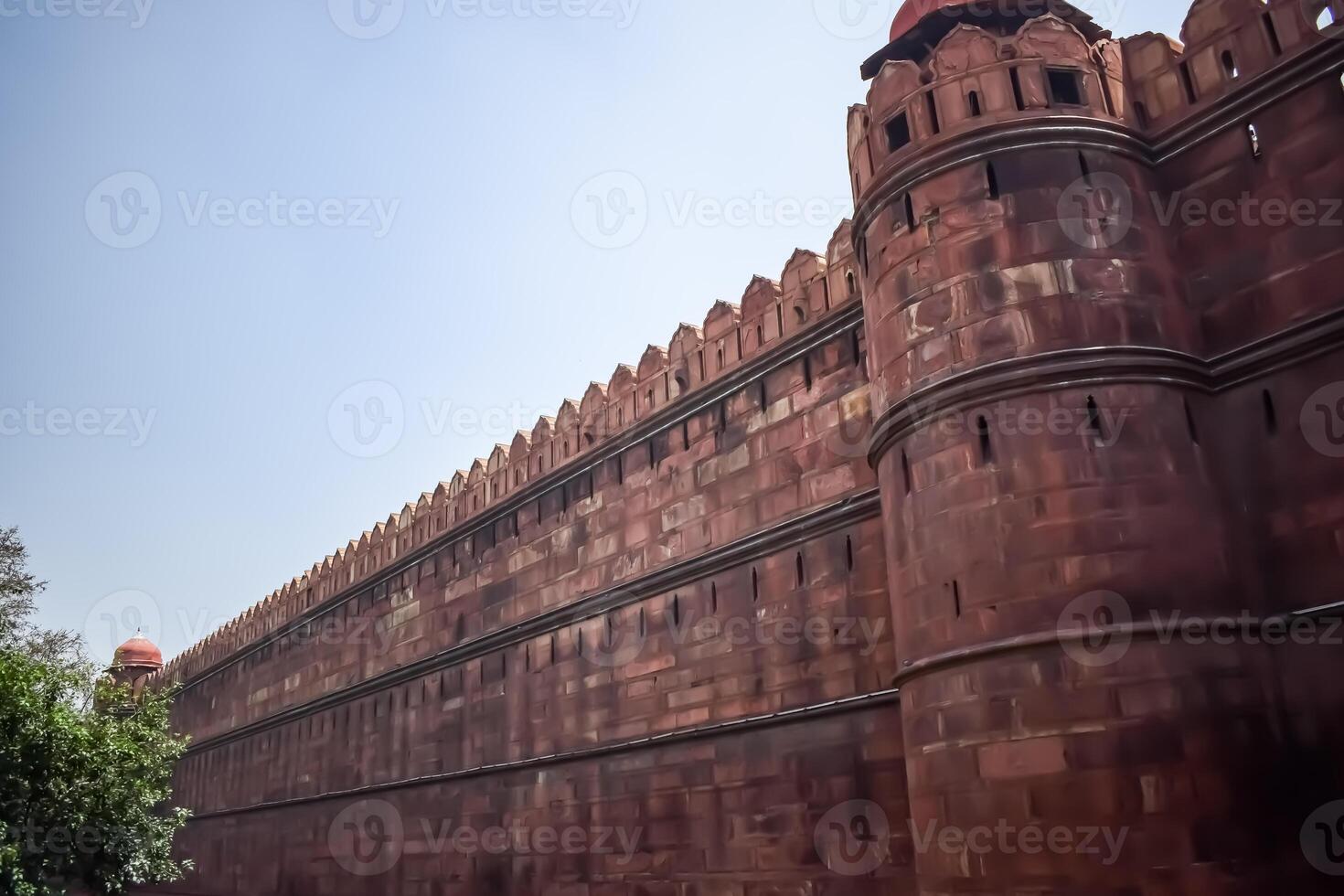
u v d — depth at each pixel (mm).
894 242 11367
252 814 29031
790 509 13828
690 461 15727
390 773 22344
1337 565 8891
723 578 14648
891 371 11203
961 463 10164
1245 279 9984
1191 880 8242
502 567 20016
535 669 18281
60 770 15352
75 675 16266
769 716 13234
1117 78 11094
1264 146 10000
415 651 22562
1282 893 8383
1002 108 10797
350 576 26219
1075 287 10062
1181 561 9195
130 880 16531
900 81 11641
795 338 14125
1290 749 8820
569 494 18453
